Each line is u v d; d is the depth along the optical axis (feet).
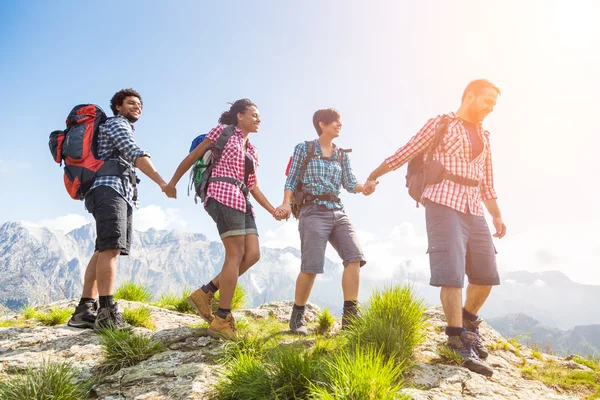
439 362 10.98
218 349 11.36
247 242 13.23
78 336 12.51
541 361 12.71
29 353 11.11
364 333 10.59
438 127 12.46
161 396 8.63
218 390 8.65
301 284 14.33
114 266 13.23
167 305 19.93
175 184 13.19
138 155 13.44
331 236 15.34
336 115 15.80
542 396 9.38
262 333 13.60
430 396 8.42
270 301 19.33
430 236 12.10
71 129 13.88
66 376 9.04
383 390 7.20
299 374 8.30
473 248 12.49
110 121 14.08
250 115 13.71
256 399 8.13
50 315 15.01
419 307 11.64
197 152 12.93
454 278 11.41
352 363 7.89
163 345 11.76
